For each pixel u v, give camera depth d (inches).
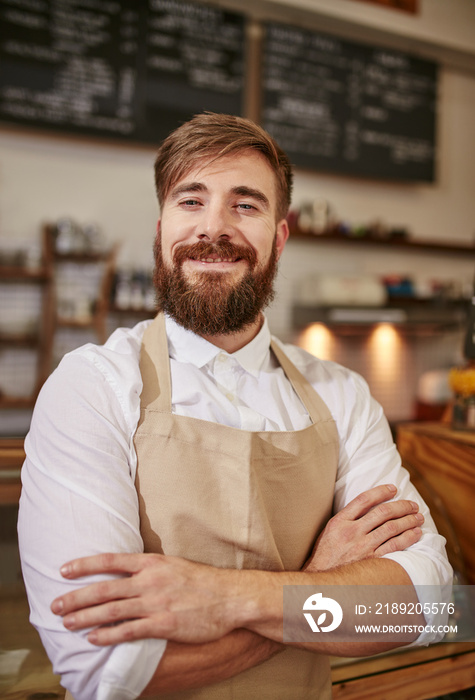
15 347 123.6
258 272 41.5
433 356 164.9
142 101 127.0
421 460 60.0
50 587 31.4
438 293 153.3
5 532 43.1
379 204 159.0
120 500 34.0
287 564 38.4
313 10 142.8
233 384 42.9
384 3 151.0
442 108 165.8
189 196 40.6
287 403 43.5
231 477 36.8
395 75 151.6
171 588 31.2
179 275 40.7
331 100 144.3
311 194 150.0
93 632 29.8
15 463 45.1
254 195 40.9
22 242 123.5
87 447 34.7
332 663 41.5
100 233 124.4
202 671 31.4
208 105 132.9
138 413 37.1
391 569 36.5
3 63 115.3
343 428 44.5
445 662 43.9
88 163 129.0
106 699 29.6
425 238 165.6
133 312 125.9
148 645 30.1
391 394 159.8
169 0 129.0
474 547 52.7
